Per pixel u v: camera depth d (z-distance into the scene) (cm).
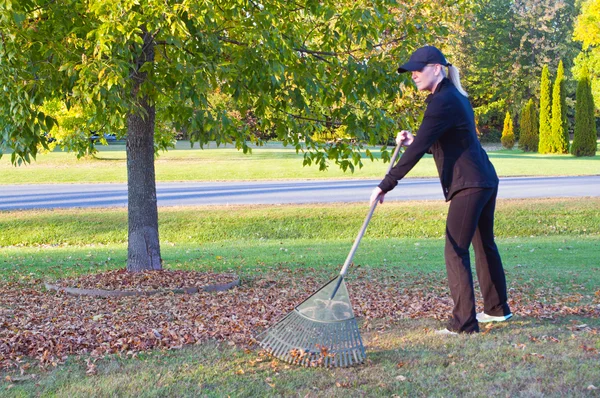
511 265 897
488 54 5481
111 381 342
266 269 909
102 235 1365
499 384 318
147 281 709
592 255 1000
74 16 604
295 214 1482
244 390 324
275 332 391
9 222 1410
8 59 529
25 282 807
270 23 608
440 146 415
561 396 300
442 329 445
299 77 659
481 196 409
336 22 652
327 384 332
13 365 384
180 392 323
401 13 716
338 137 759
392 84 690
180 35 547
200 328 470
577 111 3638
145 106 732
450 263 426
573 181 2200
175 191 2003
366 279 793
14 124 567
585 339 401
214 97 754
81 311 571
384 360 370
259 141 760
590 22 3709
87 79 532
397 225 1424
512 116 5500
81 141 983
